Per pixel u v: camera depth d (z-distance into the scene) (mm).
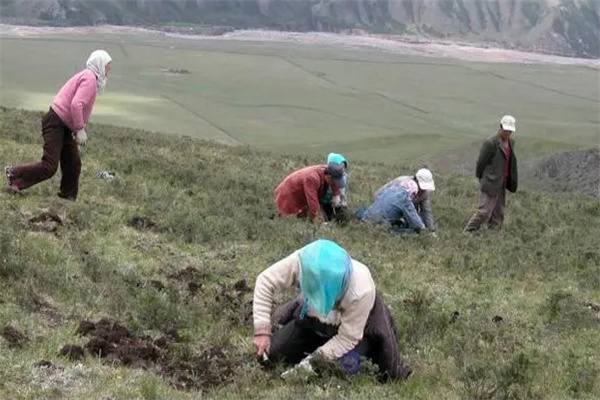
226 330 8469
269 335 7336
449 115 177125
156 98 165625
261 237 13180
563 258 14797
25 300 8086
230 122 141250
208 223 13078
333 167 15188
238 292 9969
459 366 8094
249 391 6891
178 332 8258
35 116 30266
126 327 7902
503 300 11555
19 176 12281
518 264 13914
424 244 14727
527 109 199875
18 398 6074
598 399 7605
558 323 10461
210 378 7066
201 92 186750
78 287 8789
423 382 7633
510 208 22250
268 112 161125
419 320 9445
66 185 12781
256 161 25875
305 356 7629
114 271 9672
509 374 7637
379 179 25875
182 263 10984
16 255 9250
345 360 7301
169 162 20547
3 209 11438
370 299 7191
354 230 14742
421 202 15930
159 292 9312
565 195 29078
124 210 13219
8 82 180000
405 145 113750
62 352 7000
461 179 31875
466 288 12172
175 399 6391
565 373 8305
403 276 12258
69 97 12273
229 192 17234
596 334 10156
